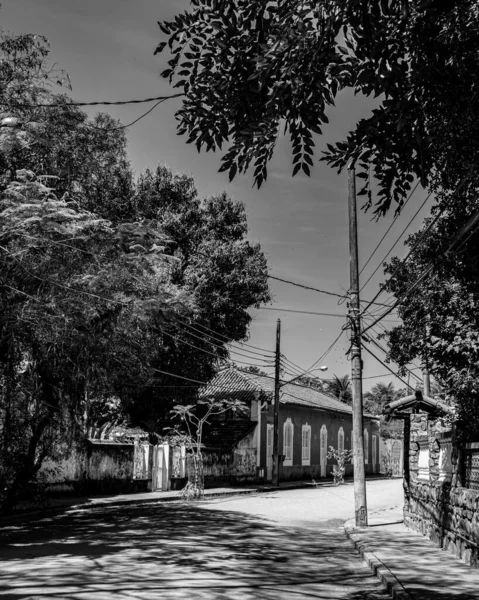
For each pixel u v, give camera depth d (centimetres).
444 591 880
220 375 4178
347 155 613
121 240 1622
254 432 3806
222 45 587
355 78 570
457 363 1412
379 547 1337
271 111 571
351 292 1861
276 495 2973
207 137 623
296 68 550
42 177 1523
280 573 1055
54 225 1377
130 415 3206
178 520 1800
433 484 1470
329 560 1232
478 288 1116
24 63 1688
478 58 579
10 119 1444
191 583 923
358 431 1816
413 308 1433
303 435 4516
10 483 1848
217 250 3053
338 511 2247
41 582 894
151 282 1733
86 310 1595
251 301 3191
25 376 1759
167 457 2916
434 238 1178
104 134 1848
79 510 2058
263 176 599
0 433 1773
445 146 667
